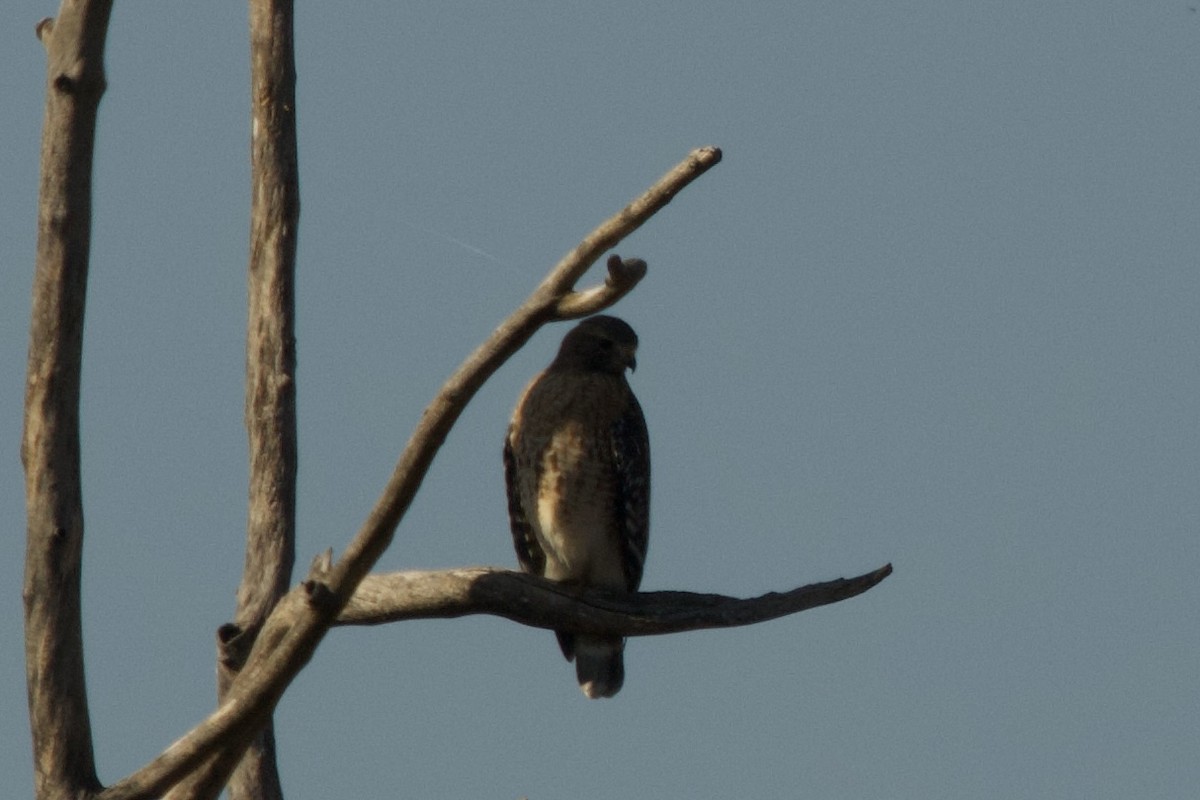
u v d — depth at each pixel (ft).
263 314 46.91
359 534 33.58
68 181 35.76
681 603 40.29
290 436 46.44
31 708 35.53
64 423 35.65
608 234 30.89
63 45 35.78
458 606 39.32
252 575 45.42
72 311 35.70
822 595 40.73
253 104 47.60
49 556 35.42
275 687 34.06
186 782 35.32
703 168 30.14
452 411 32.73
